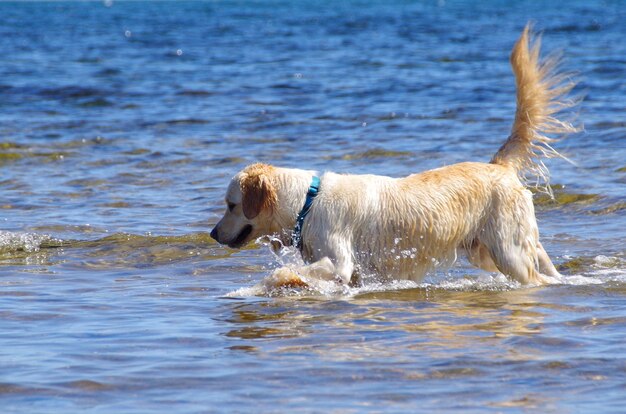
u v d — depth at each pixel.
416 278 11.47
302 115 28.59
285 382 7.44
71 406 6.95
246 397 7.10
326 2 189.62
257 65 44.84
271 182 11.31
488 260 11.72
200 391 7.25
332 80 37.44
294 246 11.38
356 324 9.34
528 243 11.34
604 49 46.88
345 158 21.58
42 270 12.57
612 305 10.02
